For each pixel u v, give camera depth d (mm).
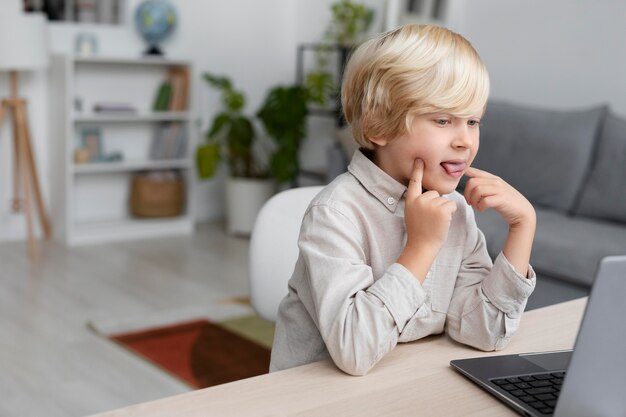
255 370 2990
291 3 6020
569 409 831
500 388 956
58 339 3227
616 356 819
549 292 3098
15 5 4797
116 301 3787
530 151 3854
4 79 4816
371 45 1064
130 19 5285
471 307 1115
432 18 4871
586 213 3646
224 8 5723
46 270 4297
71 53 4969
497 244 3207
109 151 5348
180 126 5406
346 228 1076
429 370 1021
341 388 948
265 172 5578
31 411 2541
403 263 1024
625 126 3650
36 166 5031
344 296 1016
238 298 3936
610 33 4051
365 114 1054
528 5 4414
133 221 5305
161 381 2842
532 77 4434
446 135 1026
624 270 788
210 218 5902
